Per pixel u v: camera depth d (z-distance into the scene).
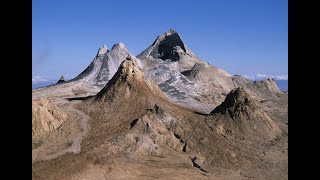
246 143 72.00
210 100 113.00
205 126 75.81
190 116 79.50
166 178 52.59
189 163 61.09
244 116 79.00
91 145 62.59
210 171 58.44
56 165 51.06
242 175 57.66
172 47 172.25
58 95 102.50
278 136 77.38
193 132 72.06
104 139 65.62
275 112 103.25
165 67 137.38
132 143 64.19
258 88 143.75
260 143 73.00
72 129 69.88
